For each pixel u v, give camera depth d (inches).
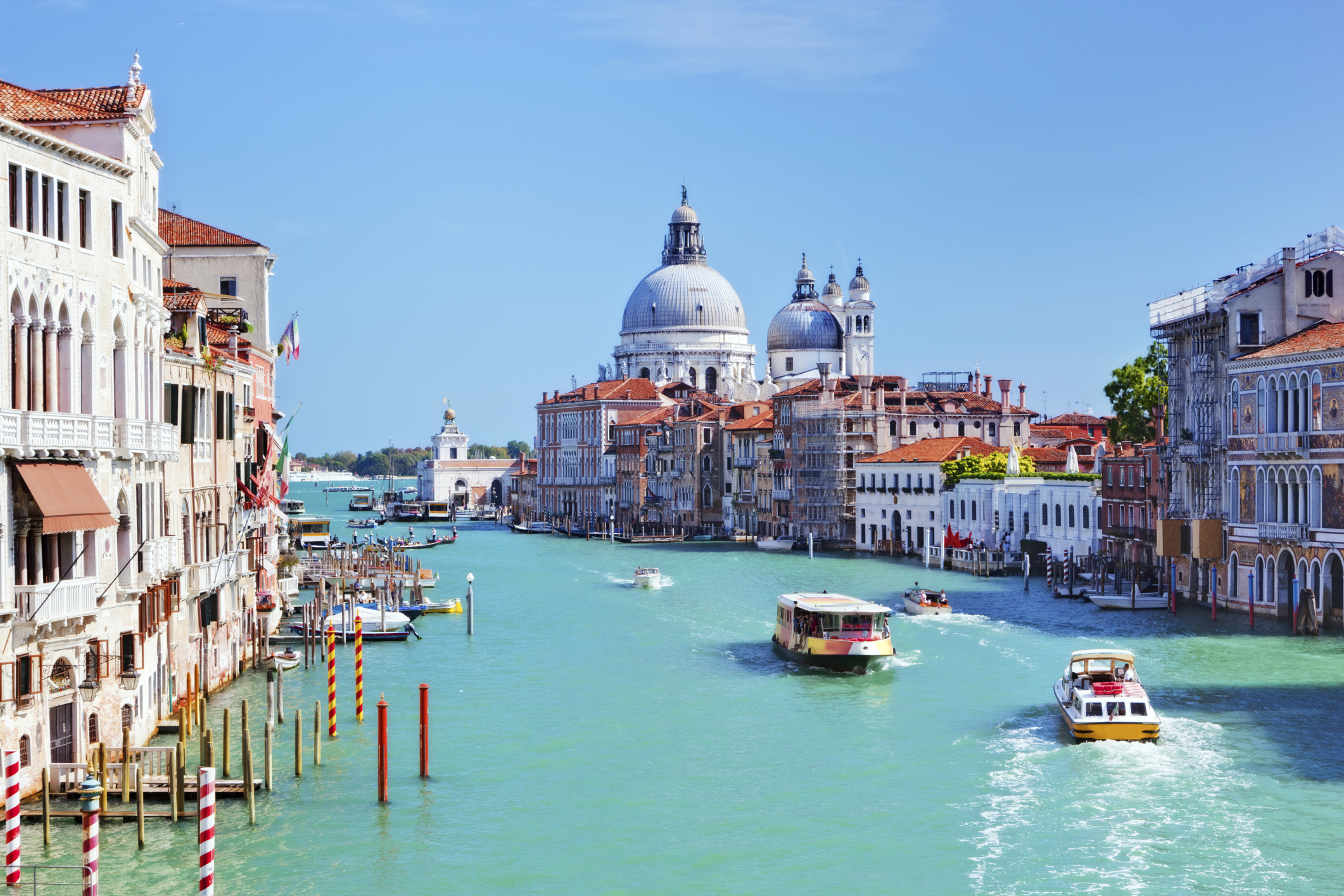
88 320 1464.1
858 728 1984.5
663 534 7076.8
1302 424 2847.0
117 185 1520.7
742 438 6727.4
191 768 1657.2
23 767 1386.6
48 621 1371.8
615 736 1952.5
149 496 1657.2
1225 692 2164.1
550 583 4286.4
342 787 1662.2
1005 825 1515.7
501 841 1486.2
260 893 1323.8
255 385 2497.5
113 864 1352.1
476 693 2272.4
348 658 2640.3
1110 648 2610.7
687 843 1480.1
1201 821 1514.5
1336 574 2797.7
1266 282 3078.2
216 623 2121.1
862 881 1363.2
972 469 4881.9
